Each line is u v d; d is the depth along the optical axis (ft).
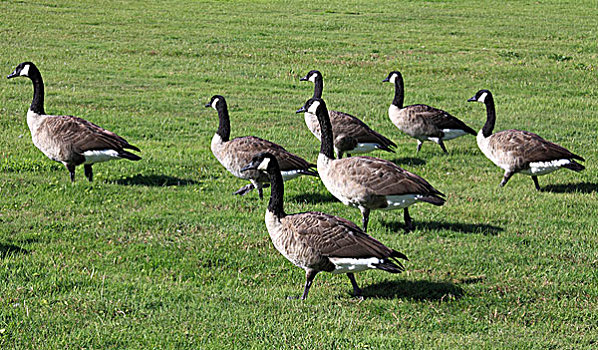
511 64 92.94
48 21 115.03
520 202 40.63
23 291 26.35
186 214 37.09
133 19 122.31
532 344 24.02
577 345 24.07
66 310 25.11
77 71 82.07
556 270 30.60
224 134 41.37
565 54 100.07
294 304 26.45
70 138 39.88
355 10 143.13
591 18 134.92
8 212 35.99
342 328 24.73
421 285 28.81
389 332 24.63
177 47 99.66
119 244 32.37
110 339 23.24
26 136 53.83
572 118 65.92
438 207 39.73
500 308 26.84
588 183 45.09
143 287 27.32
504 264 31.14
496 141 43.34
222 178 45.11
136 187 41.75
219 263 30.68
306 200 40.68
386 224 36.81
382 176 32.37
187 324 24.57
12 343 22.71
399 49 103.35
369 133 46.60
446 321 25.72
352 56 97.60
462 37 114.73
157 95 72.13
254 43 104.94
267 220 26.99
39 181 41.70
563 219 37.42
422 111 50.98
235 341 23.52
